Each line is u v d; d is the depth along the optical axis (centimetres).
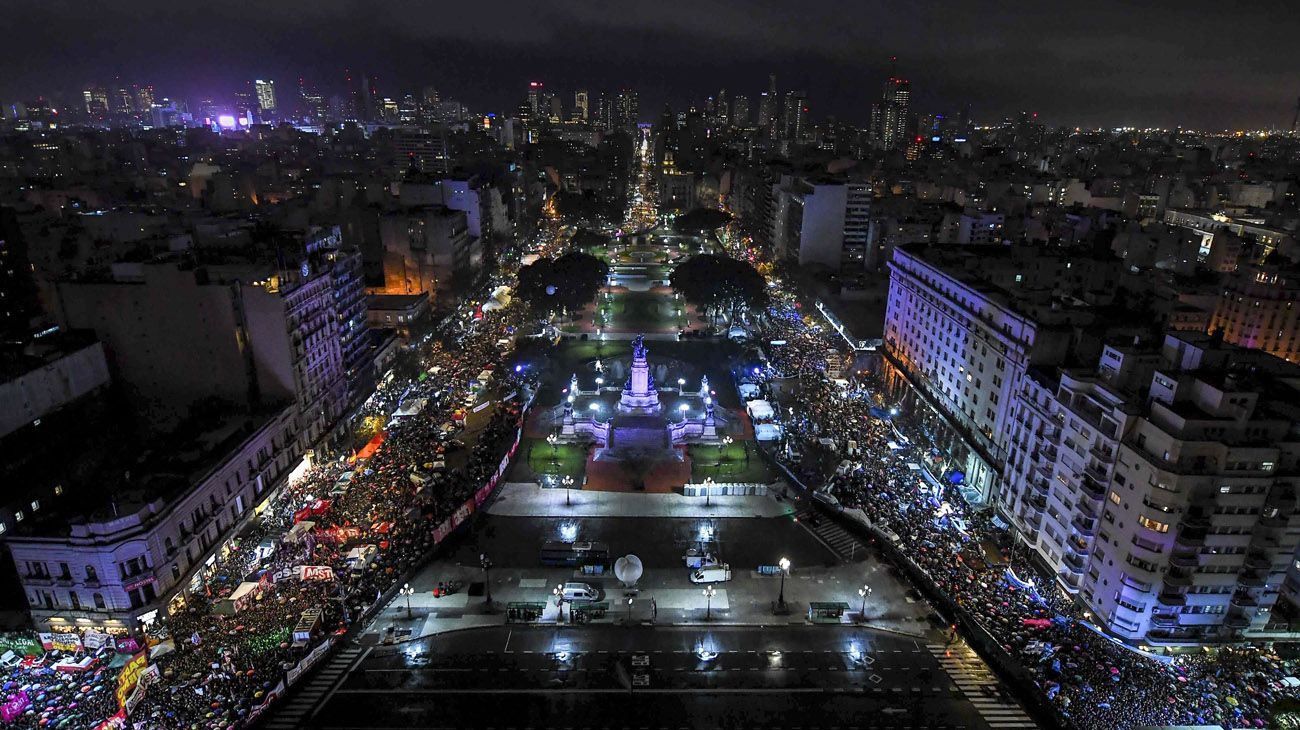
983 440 12962
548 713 8175
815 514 12125
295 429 12744
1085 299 15262
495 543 11350
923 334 15950
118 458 11825
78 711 7888
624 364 18338
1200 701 8225
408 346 18775
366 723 8012
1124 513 9119
